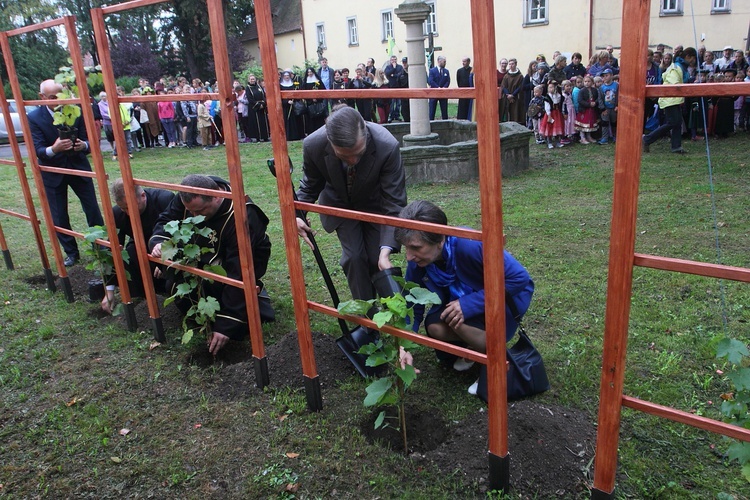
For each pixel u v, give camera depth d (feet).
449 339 10.22
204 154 44.83
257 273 12.48
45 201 14.46
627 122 5.38
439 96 6.46
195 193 10.02
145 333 13.03
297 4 101.65
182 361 11.71
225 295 11.85
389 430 9.08
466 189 25.93
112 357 12.00
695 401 9.25
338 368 10.78
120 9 10.38
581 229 18.83
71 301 15.19
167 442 9.11
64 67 14.01
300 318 9.18
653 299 13.10
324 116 49.26
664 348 10.94
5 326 13.69
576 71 39.65
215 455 8.71
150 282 12.13
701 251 16.20
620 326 5.92
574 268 15.28
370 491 7.82
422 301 7.70
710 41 57.11
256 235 12.23
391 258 17.16
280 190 8.68
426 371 10.72
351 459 8.44
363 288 11.39
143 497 8.00
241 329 11.88
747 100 36.65
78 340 12.90
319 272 16.40
